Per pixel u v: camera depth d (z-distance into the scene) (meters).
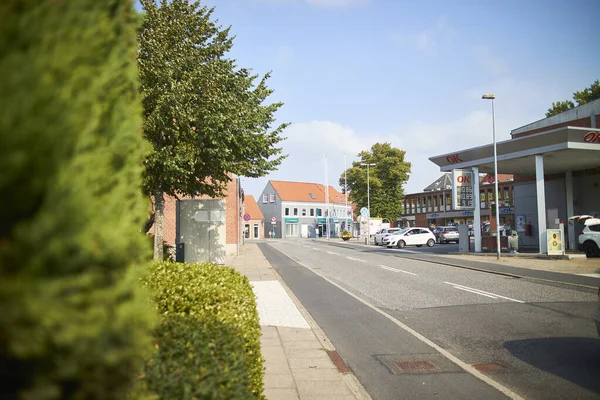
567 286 13.84
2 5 1.50
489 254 27.50
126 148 2.15
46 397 1.48
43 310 1.37
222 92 13.89
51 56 1.57
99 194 1.82
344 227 96.94
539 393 5.31
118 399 1.79
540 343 7.50
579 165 30.30
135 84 2.54
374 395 5.39
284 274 18.86
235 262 24.94
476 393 5.38
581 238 25.05
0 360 1.45
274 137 18.41
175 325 3.26
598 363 6.39
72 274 1.53
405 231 42.09
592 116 30.36
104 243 1.64
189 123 13.35
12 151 1.37
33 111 1.45
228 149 14.30
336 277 17.64
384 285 15.13
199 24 14.30
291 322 9.50
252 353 4.12
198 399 2.35
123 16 2.43
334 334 8.50
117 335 1.74
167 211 27.02
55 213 1.45
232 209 30.53
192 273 5.35
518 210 37.12
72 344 1.51
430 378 5.95
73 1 1.71
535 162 28.53
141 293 2.20
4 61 1.43
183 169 13.77
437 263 22.80
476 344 7.57
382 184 62.19
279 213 92.12
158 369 2.43
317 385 5.61
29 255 1.40
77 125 1.61
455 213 67.06
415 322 9.40
